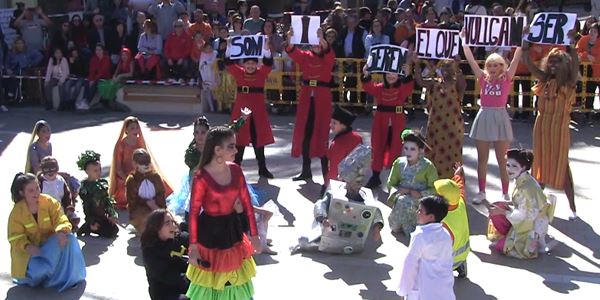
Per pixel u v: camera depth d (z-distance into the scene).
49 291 7.10
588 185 10.32
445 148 9.56
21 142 13.02
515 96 14.50
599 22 15.08
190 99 15.77
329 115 10.53
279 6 22.58
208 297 5.75
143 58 16.12
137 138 9.49
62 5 21.03
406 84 10.03
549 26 9.05
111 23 17.72
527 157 7.83
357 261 7.75
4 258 7.87
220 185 5.61
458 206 6.97
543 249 7.93
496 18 9.27
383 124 10.14
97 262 7.76
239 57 10.46
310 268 7.58
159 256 6.02
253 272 5.89
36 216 7.11
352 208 7.73
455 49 9.75
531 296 6.91
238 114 10.61
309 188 10.30
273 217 9.06
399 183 8.52
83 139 13.29
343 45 15.23
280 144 12.87
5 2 20.11
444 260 5.89
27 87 16.80
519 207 7.78
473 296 6.91
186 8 19.53
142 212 8.35
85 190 8.38
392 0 17.59
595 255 7.92
